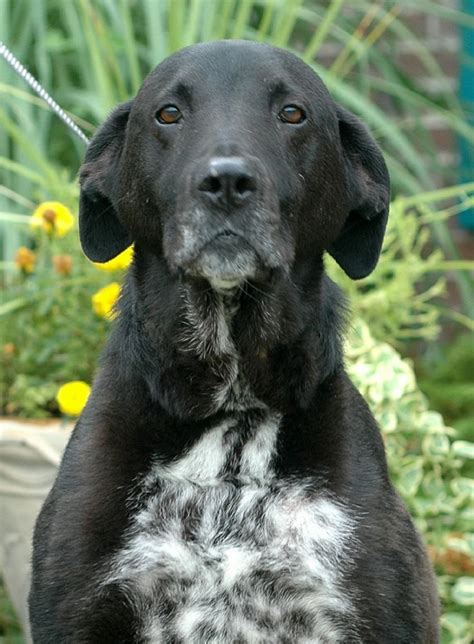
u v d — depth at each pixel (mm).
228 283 3936
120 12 7934
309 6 8531
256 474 4039
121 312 4266
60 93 7695
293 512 4008
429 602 4086
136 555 3963
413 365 8102
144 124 4094
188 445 4047
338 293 4402
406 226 6793
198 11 7023
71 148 7938
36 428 5473
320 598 3979
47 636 3932
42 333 5934
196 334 4086
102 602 3932
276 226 3824
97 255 4484
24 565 5531
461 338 7789
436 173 9164
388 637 3936
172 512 4008
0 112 6957
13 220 6555
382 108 9211
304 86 4094
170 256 3906
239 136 3797
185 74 4012
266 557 3980
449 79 9391
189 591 3994
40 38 7641
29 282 5910
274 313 4074
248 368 4082
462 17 8391
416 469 5543
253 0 7934
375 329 6305
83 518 3945
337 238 4465
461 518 5570
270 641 4031
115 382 4133
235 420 4090
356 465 4074
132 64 7043
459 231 9367
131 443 4027
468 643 5590
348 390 4246
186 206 3793
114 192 4328
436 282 8609
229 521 4004
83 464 4020
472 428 6758
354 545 3967
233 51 4039
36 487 5441
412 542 4086
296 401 4086
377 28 7996
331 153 4152
